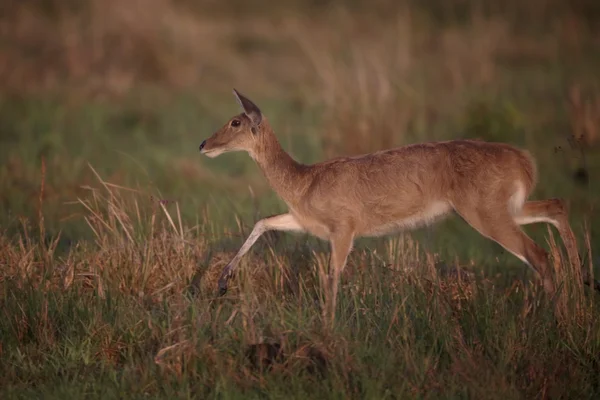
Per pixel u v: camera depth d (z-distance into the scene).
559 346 10.12
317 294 11.09
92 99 25.94
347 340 9.70
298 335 9.65
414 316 10.33
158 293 11.27
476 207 11.38
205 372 9.33
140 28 29.55
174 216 14.53
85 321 10.43
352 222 11.61
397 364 9.42
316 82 27.62
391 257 12.00
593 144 19.91
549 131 21.53
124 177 17.55
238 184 18.55
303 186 11.79
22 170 18.03
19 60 28.58
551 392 9.29
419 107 22.14
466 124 21.03
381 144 19.70
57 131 21.66
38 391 9.30
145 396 9.07
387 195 11.51
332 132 20.12
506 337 9.84
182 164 18.98
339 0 39.78
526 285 11.87
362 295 10.90
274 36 33.88
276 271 11.72
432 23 36.22
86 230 14.43
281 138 21.97
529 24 36.31
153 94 27.11
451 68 27.47
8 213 15.20
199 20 34.19
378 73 22.08
